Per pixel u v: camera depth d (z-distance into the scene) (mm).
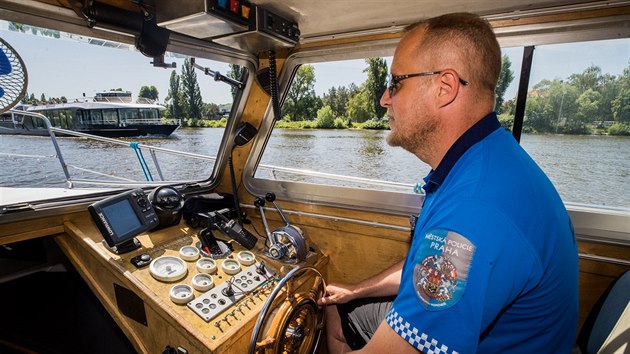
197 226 1851
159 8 1346
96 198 1766
